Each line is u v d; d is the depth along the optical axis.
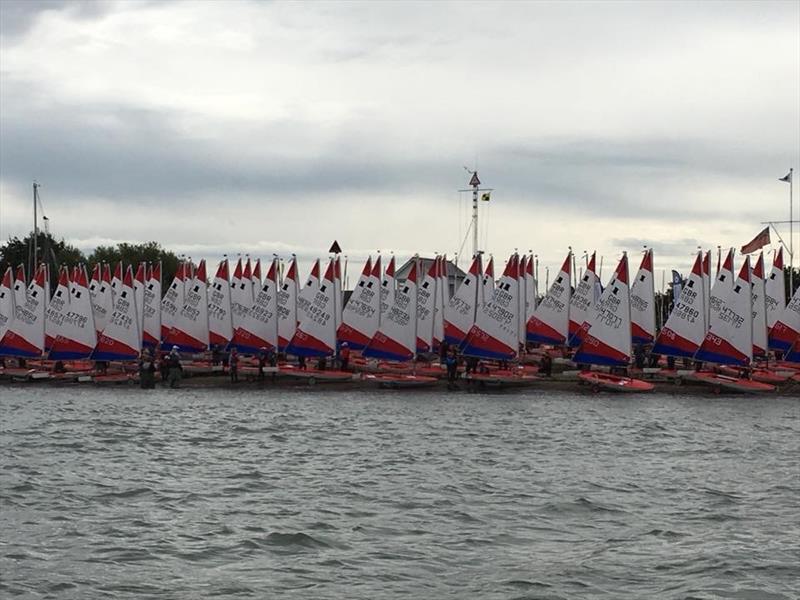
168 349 104.88
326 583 29.25
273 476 45.25
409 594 28.39
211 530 34.84
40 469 46.59
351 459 50.31
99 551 32.16
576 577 29.88
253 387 91.38
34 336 99.56
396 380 89.00
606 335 87.12
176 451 52.88
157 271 111.00
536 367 100.38
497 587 28.97
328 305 92.94
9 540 33.34
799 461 51.03
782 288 106.38
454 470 47.19
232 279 107.69
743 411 73.62
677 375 88.81
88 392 89.25
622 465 49.28
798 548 33.03
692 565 31.03
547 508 38.69
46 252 144.25
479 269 101.56
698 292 89.62
